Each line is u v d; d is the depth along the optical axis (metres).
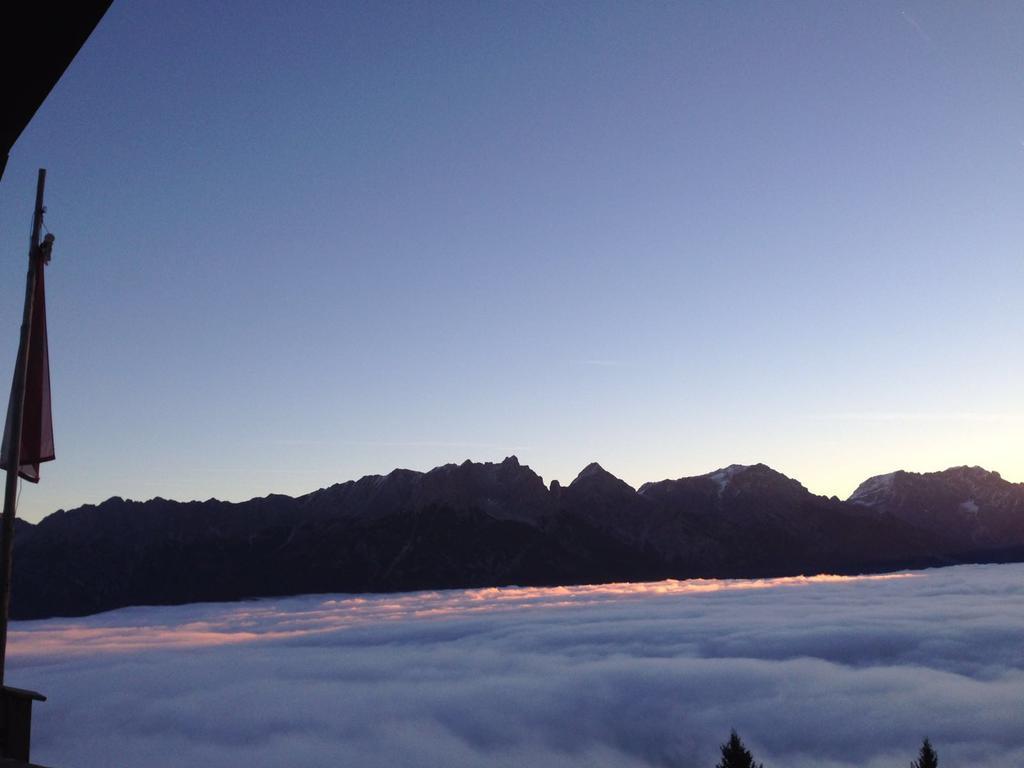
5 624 15.86
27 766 8.99
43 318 17.56
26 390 17.27
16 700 13.39
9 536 16.17
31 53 5.73
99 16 5.48
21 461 17.16
